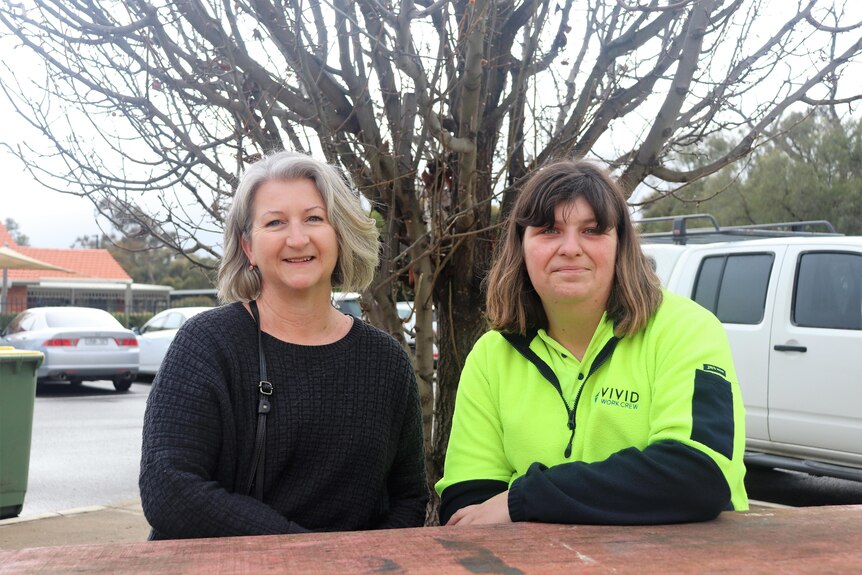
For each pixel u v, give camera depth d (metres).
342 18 2.95
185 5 2.82
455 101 3.29
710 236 7.36
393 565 1.16
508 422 1.96
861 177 21.16
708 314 1.87
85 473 7.09
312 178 1.97
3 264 16.48
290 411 1.86
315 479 1.88
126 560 1.18
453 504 2.01
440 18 3.19
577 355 1.98
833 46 3.21
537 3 3.06
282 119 3.13
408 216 3.19
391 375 2.03
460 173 3.05
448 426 3.64
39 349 12.52
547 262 1.88
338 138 3.09
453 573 1.13
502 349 2.05
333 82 3.10
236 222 2.00
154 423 1.77
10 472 5.09
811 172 21.33
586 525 1.50
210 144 3.04
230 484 1.83
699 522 1.53
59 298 34.16
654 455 1.57
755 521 1.50
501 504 1.79
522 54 3.39
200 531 1.70
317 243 1.93
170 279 48.69
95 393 13.31
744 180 21.92
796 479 6.72
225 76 2.98
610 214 1.86
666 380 1.75
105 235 3.20
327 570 1.13
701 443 1.59
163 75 2.92
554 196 1.87
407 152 3.12
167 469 1.70
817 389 5.43
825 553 1.24
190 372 1.79
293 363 1.90
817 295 5.59
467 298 3.51
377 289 3.17
